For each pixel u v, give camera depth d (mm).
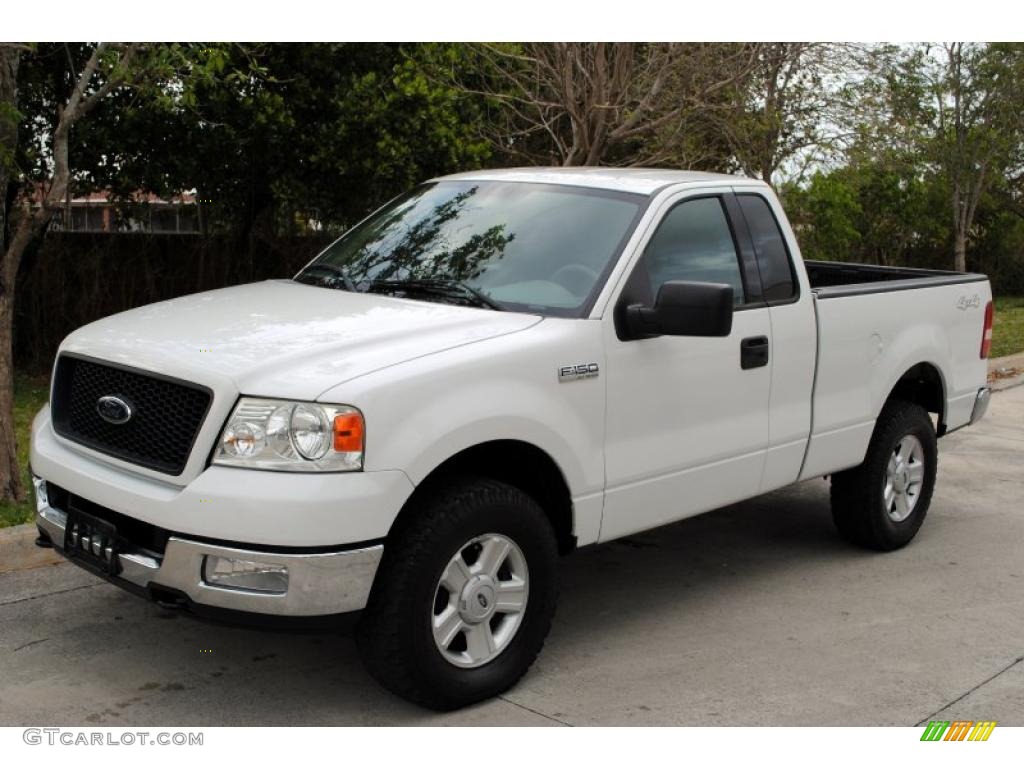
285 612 3721
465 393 4031
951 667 4758
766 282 5348
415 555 3932
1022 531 6848
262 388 3791
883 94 12352
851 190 19453
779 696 4426
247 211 12938
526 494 4336
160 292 12609
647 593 5613
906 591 5719
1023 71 19516
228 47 9203
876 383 5980
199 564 3758
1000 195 24641
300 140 11719
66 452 4355
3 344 6160
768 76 11617
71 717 4090
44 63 10664
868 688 4523
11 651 4633
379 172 11773
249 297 4879
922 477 6465
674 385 4820
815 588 5734
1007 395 11602
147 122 10945
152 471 3945
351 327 4270
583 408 4449
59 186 6176
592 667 4672
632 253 4711
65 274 11766
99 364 4270
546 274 4719
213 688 4363
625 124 10078
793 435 5480
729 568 6031
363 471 3758
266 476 3711
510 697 4355
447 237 5094
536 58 10930
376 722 4109
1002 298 26172
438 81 11578
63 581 5414
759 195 5500
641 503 4758
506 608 4301
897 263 25438
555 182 5211
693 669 4676
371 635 3963
